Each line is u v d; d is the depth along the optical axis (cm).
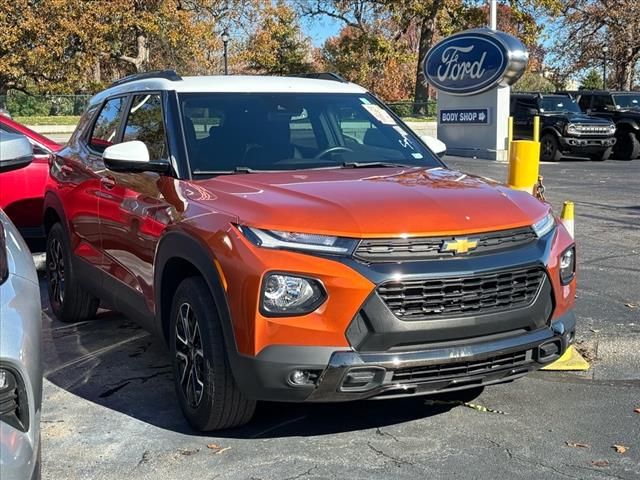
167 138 475
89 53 3831
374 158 509
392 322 354
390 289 355
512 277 380
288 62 5253
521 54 1981
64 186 614
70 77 3834
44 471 383
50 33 3638
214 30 4506
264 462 389
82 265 584
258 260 360
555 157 2172
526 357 390
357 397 363
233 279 368
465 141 2177
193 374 415
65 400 478
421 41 4122
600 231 1029
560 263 405
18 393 264
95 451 405
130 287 497
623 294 709
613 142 2175
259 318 358
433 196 401
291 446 408
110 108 595
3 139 402
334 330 352
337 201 386
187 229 408
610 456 393
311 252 358
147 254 461
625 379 504
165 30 4138
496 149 2061
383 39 4159
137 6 4084
